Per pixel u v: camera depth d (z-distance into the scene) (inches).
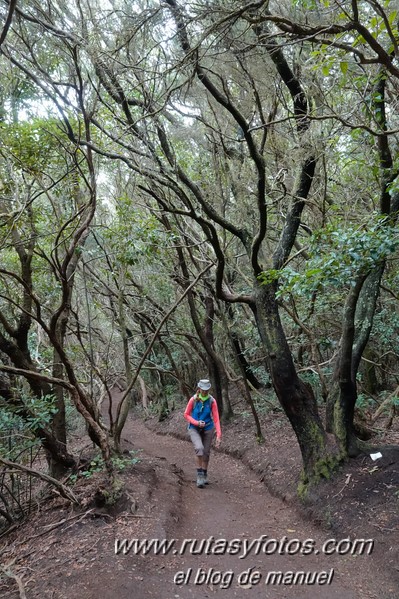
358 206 394.0
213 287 481.4
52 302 433.1
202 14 225.5
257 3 197.6
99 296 518.9
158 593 181.6
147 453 489.7
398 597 175.0
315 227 390.3
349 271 202.4
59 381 260.5
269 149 366.6
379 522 223.6
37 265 419.2
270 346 297.9
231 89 335.9
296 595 185.9
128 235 361.4
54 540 234.1
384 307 426.6
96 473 316.2
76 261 337.7
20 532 274.5
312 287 211.8
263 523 266.1
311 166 314.3
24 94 318.3
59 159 327.3
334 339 477.1
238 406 597.3
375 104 257.3
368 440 328.2
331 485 267.3
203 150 418.6
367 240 199.0
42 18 250.1
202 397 345.1
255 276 308.2
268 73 288.4
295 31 194.4
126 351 367.9
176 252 496.4
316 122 310.8
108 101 364.2
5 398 294.4
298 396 291.3
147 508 257.3
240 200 369.1
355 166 388.5
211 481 362.9
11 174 301.4
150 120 337.1
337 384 300.0
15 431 321.1
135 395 948.6
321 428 289.4
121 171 460.1
